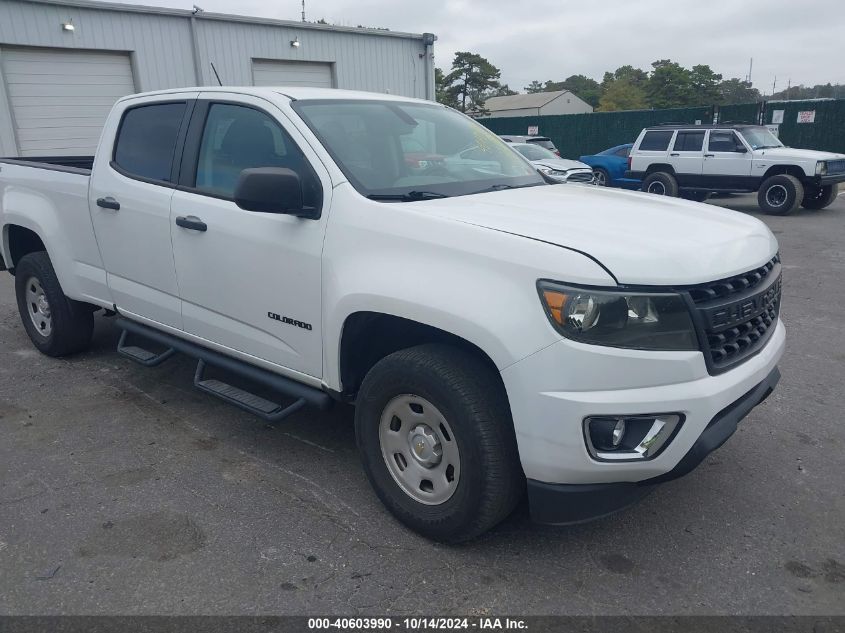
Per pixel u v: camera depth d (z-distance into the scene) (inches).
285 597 108.7
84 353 222.1
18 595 109.1
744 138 607.8
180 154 160.7
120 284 180.2
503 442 109.6
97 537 124.3
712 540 123.9
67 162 246.4
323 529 127.1
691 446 105.7
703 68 3476.9
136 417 175.6
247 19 690.2
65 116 597.9
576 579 113.2
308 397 137.8
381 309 117.6
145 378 201.3
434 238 113.7
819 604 107.3
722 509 133.7
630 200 142.1
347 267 123.8
